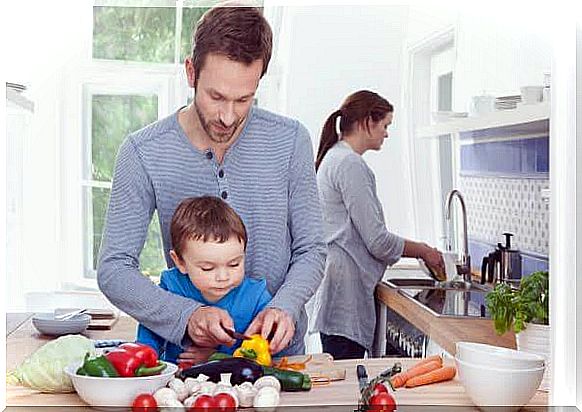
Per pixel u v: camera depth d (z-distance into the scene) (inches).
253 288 70.9
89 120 166.7
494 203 131.2
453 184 152.0
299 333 75.9
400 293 117.0
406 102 157.9
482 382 54.3
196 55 72.0
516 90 126.3
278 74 158.7
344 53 157.1
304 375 58.5
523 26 123.2
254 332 63.7
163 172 72.6
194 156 73.0
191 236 68.0
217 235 68.1
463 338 86.7
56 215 164.7
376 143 128.3
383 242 120.6
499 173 128.5
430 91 157.2
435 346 105.5
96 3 164.4
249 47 71.3
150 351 56.0
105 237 70.9
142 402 51.5
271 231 74.0
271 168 74.2
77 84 165.3
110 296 67.9
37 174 164.4
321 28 156.5
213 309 63.9
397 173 157.4
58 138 165.9
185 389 54.0
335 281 120.7
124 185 71.9
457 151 150.4
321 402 55.4
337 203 120.4
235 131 73.2
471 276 128.2
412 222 157.4
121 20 165.6
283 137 74.9
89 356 56.5
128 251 70.6
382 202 157.5
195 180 73.2
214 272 68.4
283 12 155.6
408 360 68.3
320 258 73.2
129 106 167.8
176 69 169.0
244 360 58.0
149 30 167.2
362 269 120.6
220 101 71.6
